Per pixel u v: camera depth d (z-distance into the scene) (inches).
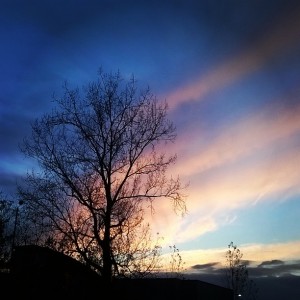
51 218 954.7
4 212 1139.3
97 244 948.6
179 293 1480.1
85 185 971.3
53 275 965.8
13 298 964.0
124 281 964.0
